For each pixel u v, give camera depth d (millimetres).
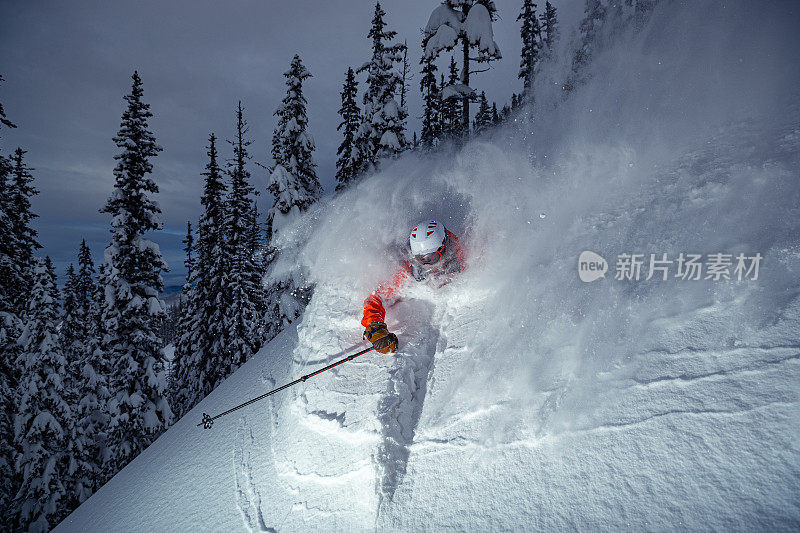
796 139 3379
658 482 1740
